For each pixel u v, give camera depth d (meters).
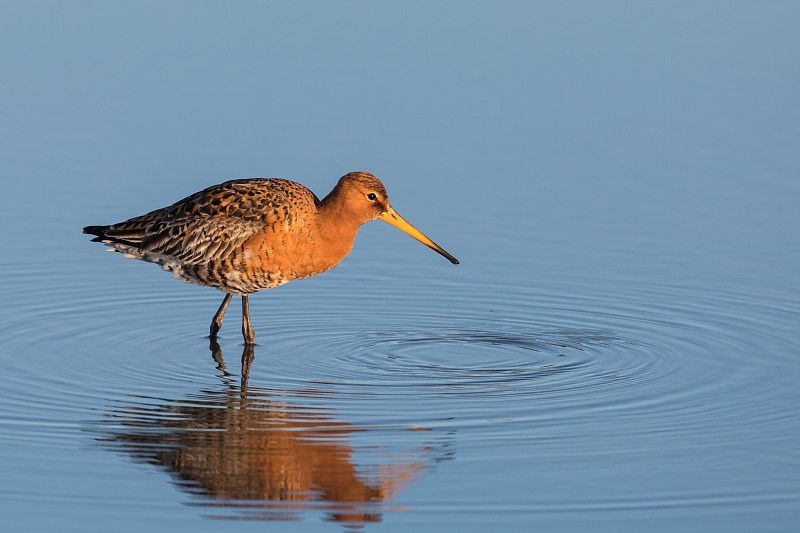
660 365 16.27
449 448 13.40
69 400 14.83
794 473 12.73
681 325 17.86
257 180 17.23
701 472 12.77
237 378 15.80
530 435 13.79
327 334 17.81
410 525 11.64
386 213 17.45
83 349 16.83
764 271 19.83
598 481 12.55
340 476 12.67
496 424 14.12
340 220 17.06
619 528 11.53
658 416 14.37
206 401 14.88
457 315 18.58
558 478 12.62
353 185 17.03
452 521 11.71
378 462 13.02
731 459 13.09
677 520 11.70
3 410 14.41
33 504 11.98
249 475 12.74
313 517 11.85
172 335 17.69
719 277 19.67
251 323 18.36
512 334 17.73
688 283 19.50
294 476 12.72
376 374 16.00
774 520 11.70
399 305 19.06
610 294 19.19
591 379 15.74
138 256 17.34
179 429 13.93
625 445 13.48
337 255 17.23
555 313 18.55
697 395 15.07
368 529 11.53
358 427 14.02
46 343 16.98
